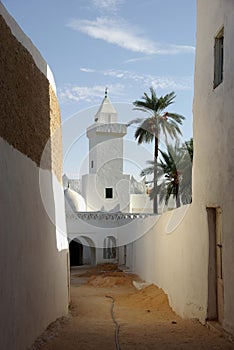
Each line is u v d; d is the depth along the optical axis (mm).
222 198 6566
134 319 8742
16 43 5801
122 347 5785
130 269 19234
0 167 4773
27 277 5797
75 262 25938
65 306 9305
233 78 6121
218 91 6852
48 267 7387
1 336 4520
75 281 18250
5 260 4789
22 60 6086
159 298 11242
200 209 7844
